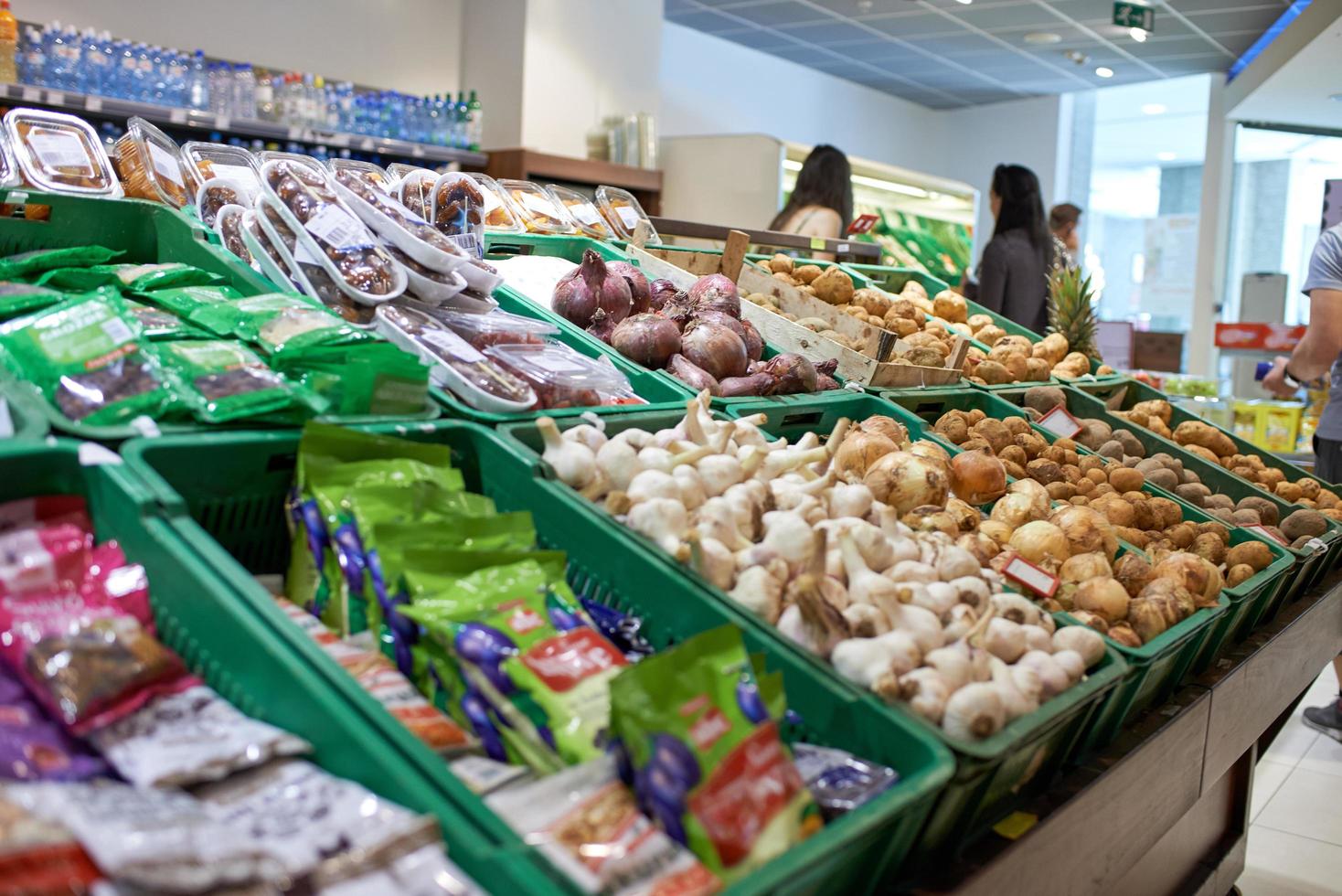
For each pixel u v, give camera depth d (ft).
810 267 11.87
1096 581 6.05
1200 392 20.92
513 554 4.19
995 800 4.43
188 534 3.77
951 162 39.01
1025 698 4.47
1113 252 42.52
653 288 8.59
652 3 22.52
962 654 4.38
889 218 25.68
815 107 33.27
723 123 30.12
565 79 21.12
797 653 4.28
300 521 4.36
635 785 3.27
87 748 3.12
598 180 21.27
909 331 10.87
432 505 4.46
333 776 3.21
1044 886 4.49
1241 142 33.42
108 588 3.67
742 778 3.32
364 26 19.76
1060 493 8.04
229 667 3.53
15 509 3.76
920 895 3.82
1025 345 11.78
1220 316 33.76
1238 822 8.06
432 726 3.65
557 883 2.86
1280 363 13.85
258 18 18.26
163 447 4.18
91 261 6.09
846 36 28.73
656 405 6.46
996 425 8.71
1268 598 7.76
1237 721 7.01
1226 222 33.06
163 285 5.98
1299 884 9.34
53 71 14.62
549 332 6.87
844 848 3.31
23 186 6.68
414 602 3.91
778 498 5.29
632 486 5.00
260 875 2.67
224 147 7.79
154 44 17.02
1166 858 6.72
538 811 3.15
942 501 6.30
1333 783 11.57
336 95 17.66
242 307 5.43
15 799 2.63
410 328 5.82
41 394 4.35
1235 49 29.30
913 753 3.89
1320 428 13.26
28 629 3.28
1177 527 8.06
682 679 3.45
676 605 4.51
